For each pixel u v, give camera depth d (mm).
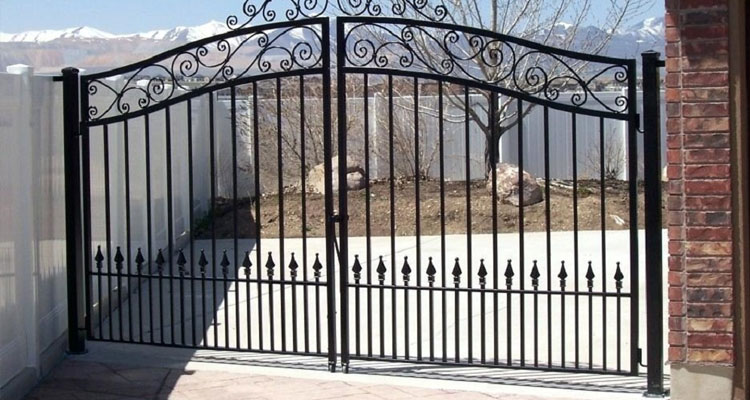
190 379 6844
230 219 15492
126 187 7520
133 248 10375
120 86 9773
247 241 14398
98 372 7027
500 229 14406
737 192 5895
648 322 6289
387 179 17016
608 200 15289
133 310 9602
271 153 17703
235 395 6461
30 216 6672
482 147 17609
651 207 6254
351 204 15617
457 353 6879
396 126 16719
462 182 16766
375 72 6727
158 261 7457
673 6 5879
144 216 10969
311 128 16484
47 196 7258
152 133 11461
